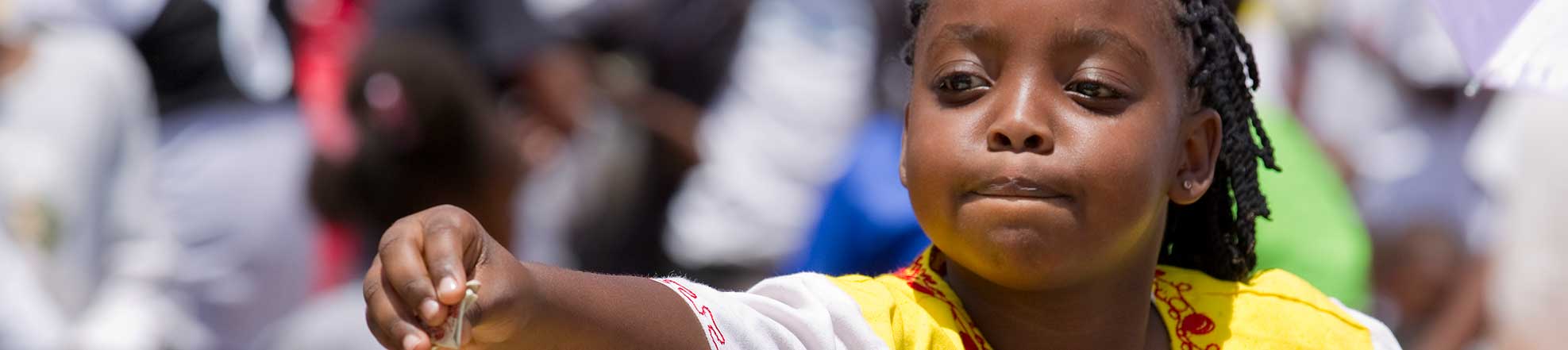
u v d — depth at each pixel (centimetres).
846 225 473
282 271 492
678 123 561
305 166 476
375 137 388
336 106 421
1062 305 211
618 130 552
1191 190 216
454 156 388
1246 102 231
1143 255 215
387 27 552
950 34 204
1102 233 199
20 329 438
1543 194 471
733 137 598
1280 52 584
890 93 575
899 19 591
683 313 177
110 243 488
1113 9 201
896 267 469
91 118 486
